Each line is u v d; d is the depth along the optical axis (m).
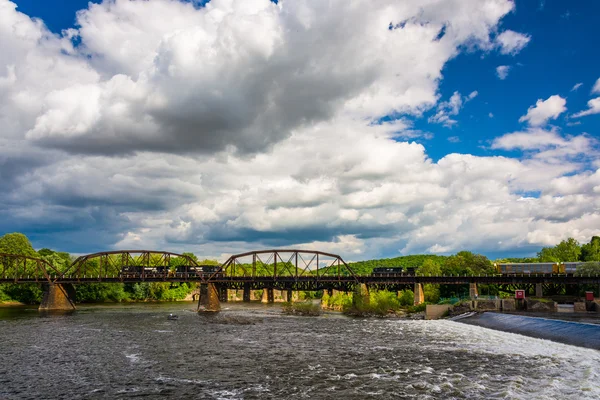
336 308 172.00
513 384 42.66
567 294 149.25
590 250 193.88
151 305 184.75
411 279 147.62
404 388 42.72
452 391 41.12
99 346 70.56
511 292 156.50
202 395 42.03
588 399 37.62
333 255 158.38
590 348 60.56
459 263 169.75
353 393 41.44
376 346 68.56
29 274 187.88
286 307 155.00
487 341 71.75
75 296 180.38
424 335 81.25
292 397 40.69
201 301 158.12
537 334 75.75
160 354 63.31
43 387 45.38
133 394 42.66
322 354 62.31
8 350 66.75
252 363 56.41
